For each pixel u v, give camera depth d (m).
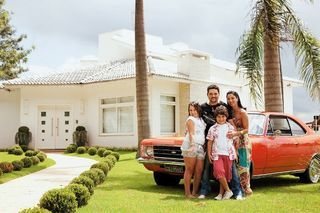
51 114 26.47
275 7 12.02
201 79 25.66
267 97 12.23
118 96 24.81
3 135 27.02
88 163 16.50
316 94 12.71
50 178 11.88
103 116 25.64
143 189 9.35
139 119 16.48
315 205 7.23
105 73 25.69
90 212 6.73
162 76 22.75
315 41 12.76
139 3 16.81
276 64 12.25
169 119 24.88
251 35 12.67
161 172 9.48
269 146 9.05
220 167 7.88
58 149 26.08
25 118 26.12
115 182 10.47
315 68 12.70
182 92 25.36
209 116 8.37
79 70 28.55
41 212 5.26
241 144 8.16
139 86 16.56
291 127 10.06
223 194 8.07
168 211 6.77
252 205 7.24
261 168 8.91
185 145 8.15
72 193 6.57
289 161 9.58
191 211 6.75
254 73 12.70
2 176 12.18
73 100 26.41
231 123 8.20
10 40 25.53
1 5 20.34
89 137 25.97
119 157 17.83
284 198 7.97
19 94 27.16
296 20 12.86
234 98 8.22
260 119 9.45
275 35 11.93
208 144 8.08
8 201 8.23
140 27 16.75
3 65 23.92
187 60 25.34
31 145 25.91
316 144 10.40
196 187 8.23
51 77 26.66
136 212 6.71
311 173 10.34
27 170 13.91
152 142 9.35
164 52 30.05
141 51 16.66
